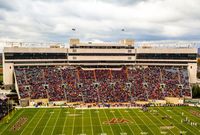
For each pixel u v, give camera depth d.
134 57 117.44
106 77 108.50
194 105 94.75
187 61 117.88
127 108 87.88
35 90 96.00
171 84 106.94
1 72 160.12
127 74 111.12
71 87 100.75
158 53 117.50
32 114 77.88
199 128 64.00
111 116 76.19
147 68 115.56
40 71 105.81
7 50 105.25
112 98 97.06
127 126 65.44
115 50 116.25
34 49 108.69
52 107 88.44
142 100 97.69
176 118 74.31
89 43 114.88
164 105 93.38
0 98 90.56
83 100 95.19
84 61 114.88
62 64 113.50
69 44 113.88
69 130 61.50
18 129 61.94
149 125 66.50
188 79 110.00
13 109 83.31
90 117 74.81
